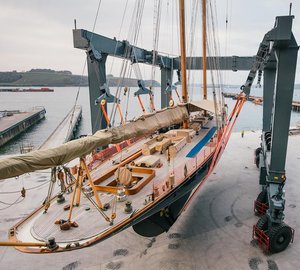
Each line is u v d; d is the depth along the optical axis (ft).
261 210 39.96
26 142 148.25
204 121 54.29
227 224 38.52
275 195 32.37
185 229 37.63
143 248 33.78
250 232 36.24
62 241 19.34
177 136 40.75
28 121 194.29
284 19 26.84
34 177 59.77
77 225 20.98
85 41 40.22
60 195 24.67
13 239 19.89
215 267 29.78
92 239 19.22
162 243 34.65
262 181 41.65
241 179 55.67
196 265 30.22
